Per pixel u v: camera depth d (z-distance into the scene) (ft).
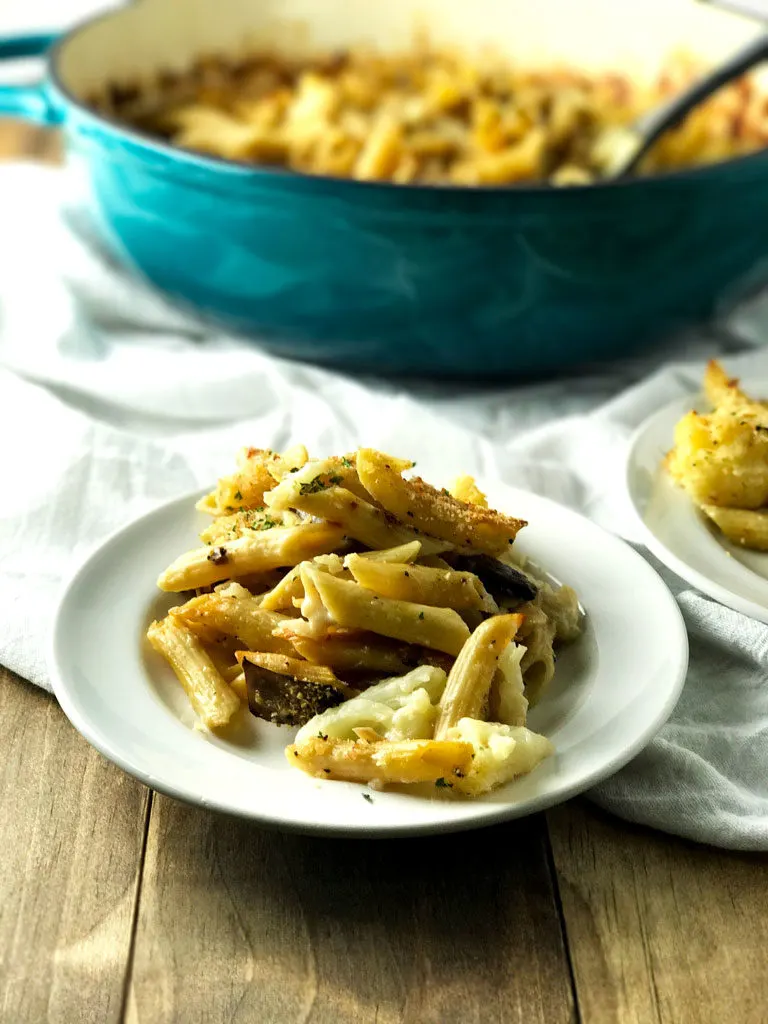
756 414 1.47
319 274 1.79
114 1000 0.93
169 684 1.14
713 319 1.97
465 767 0.98
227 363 1.88
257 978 0.95
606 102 2.33
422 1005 0.94
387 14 2.43
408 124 2.11
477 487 1.40
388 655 1.12
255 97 2.32
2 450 1.65
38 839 1.07
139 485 1.59
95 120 1.81
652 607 1.23
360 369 1.95
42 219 2.29
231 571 1.19
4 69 3.04
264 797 0.98
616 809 1.10
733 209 1.78
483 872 1.05
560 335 1.85
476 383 1.98
